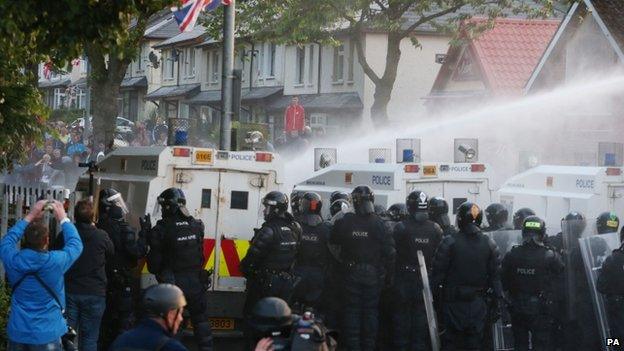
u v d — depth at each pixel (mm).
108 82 35281
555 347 15633
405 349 15789
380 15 38656
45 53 12242
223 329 16500
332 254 15625
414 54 52000
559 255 14812
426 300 14383
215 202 16438
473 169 18812
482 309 14625
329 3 38094
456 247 14523
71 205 14750
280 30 38281
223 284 16422
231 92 21828
